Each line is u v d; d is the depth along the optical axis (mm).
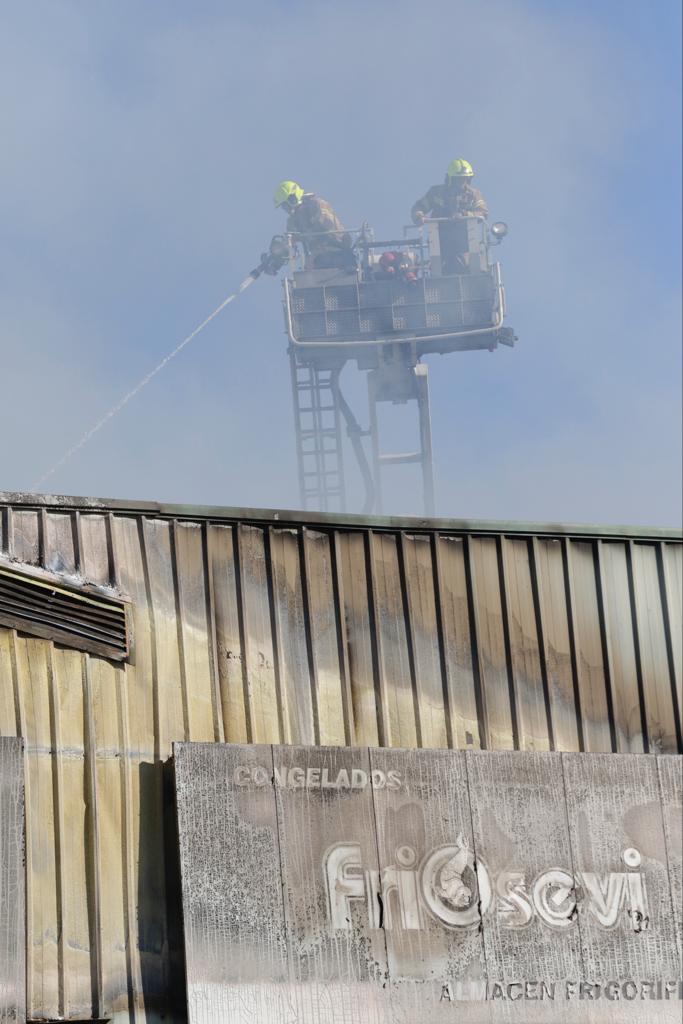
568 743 16422
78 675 14406
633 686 16969
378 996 14148
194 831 13992
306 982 13922
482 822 15219
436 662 16094
